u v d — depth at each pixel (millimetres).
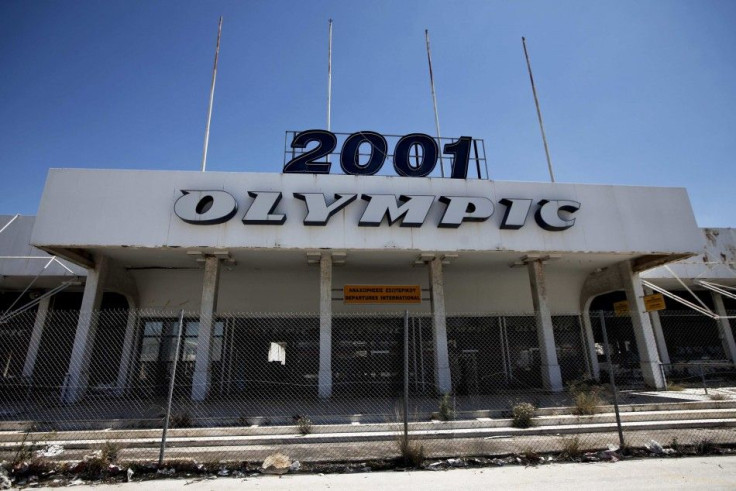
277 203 12438
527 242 13141
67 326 17000
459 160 14297
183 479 6059
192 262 15266
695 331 20766
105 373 15711
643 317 15289
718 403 10352
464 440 8094
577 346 17969
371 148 14000
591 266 17062
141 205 12148
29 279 15961
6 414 10250
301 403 11938
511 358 17078
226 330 15992
